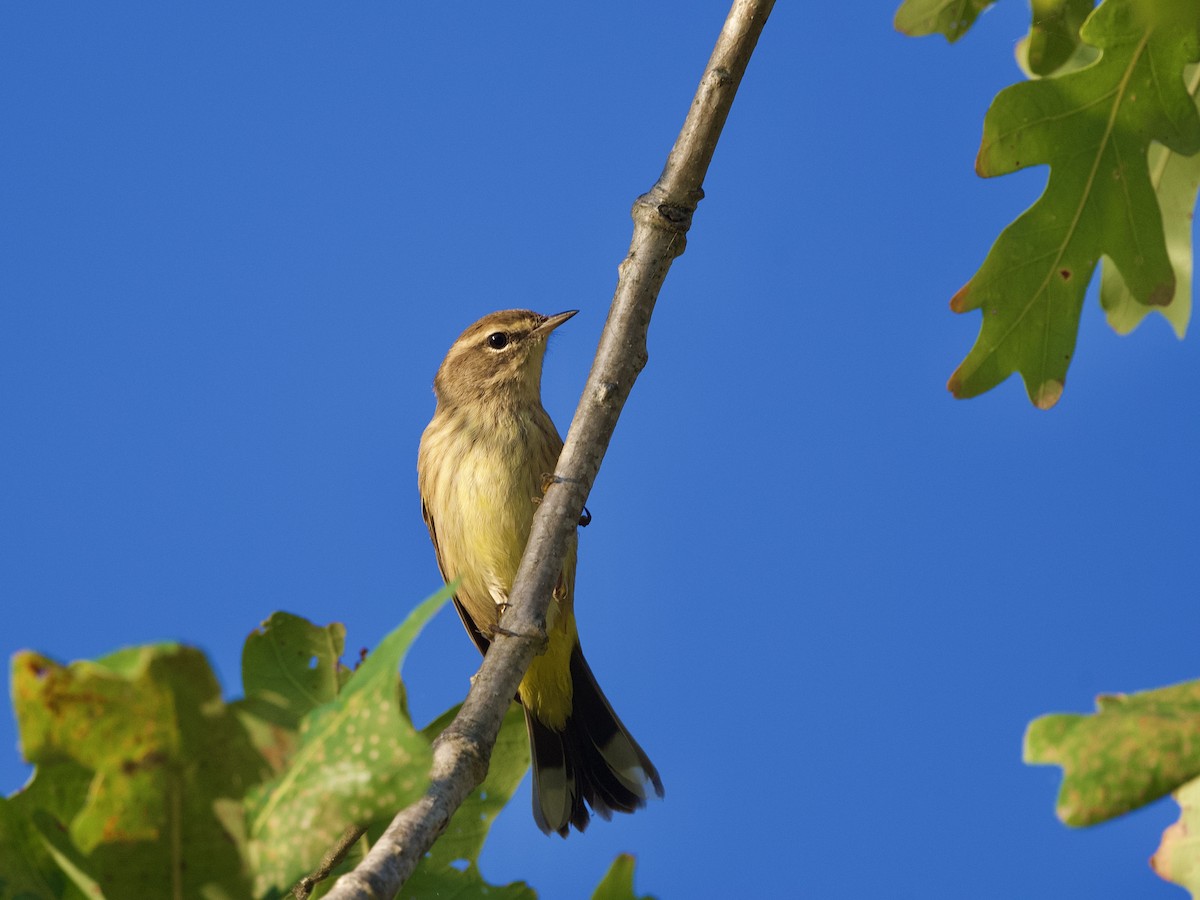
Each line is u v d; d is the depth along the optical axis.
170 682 3.95
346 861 6.68
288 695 6.82
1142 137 9.46
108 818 4.03
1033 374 9.77
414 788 4.33
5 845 4.42
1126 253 9.58
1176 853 5.84
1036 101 9.45
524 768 7.50
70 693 3.92
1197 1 9.16
